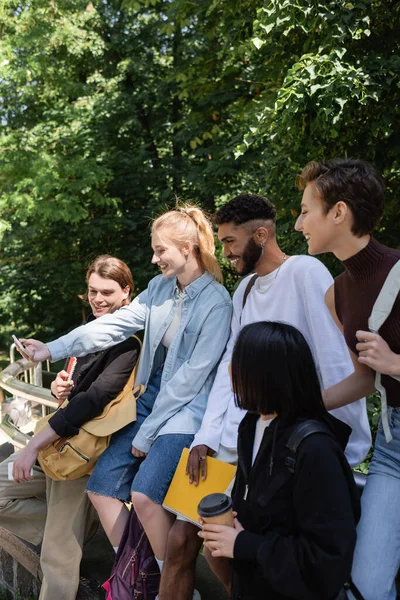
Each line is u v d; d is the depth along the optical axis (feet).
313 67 15.33
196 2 27.43
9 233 43.16
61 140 36.83
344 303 5.84
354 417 6.86
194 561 7.17
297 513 4.70
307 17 16.21
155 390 8.73
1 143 34.37
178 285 8.40
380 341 5.10
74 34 35.45
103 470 8.13
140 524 7.75
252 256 7.56
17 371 12.42
